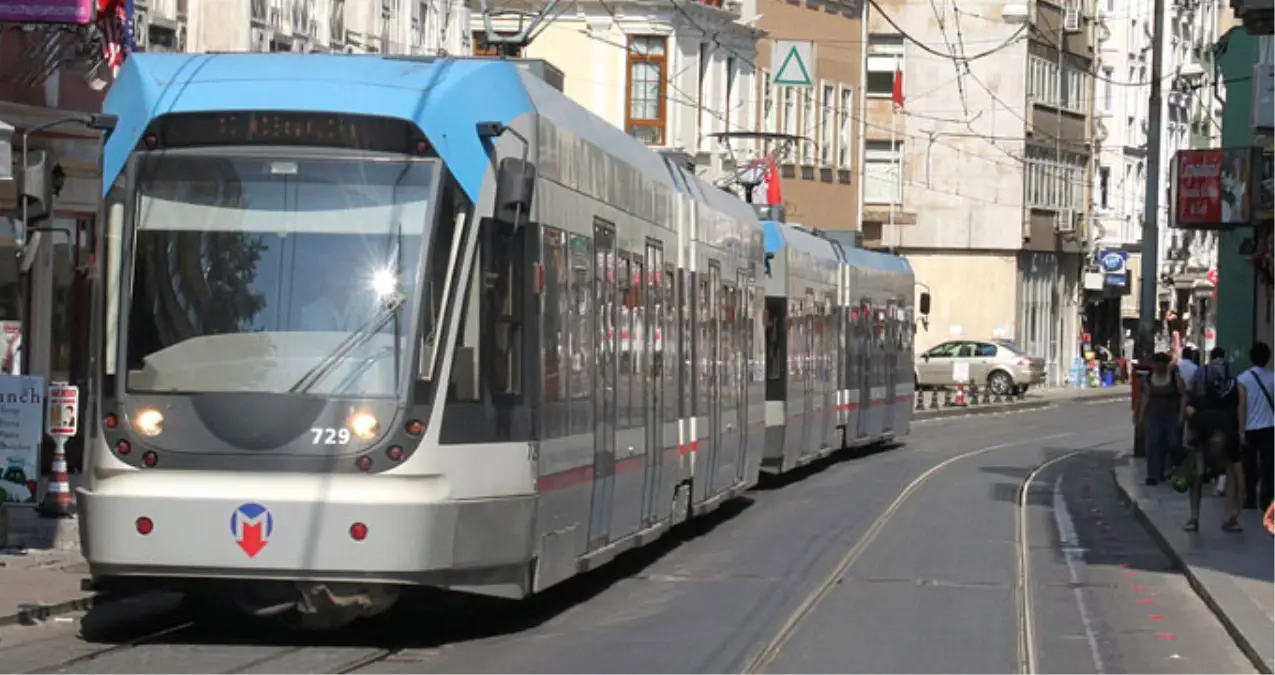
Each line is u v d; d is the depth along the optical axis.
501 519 16.75
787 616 19.69
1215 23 118.75
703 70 68.44
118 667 15.42
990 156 90.69
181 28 36.09
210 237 16.27
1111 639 18.83
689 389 25.59
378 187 16.27
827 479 40.41
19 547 22.66
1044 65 93.62
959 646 17.97
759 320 32.03
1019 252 91.56
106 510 16.03
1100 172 104.88
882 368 50.00
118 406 16.11
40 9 27.39
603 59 65.31
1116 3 104.69
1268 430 29.20
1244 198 42.44
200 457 15.90
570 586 22.00
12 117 28.97
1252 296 51.25
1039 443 55.88
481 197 16.67
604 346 20.41
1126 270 103.25
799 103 78.06
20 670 15.20
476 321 16.55
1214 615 20.62
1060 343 98.94
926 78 90.88
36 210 18.47
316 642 17.00
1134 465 43.22
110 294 16.34
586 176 19.75
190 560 15.89
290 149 16.33
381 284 16.11
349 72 16.73
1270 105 33.56
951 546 27.23
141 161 16.48
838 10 82.06
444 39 50.12
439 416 16.05
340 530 15.76
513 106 17.48
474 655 16.56
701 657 16.81
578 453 19.12
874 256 50.44
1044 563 25.67
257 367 16.00
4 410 23.41
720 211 28.39
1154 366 37.97
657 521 23.66
